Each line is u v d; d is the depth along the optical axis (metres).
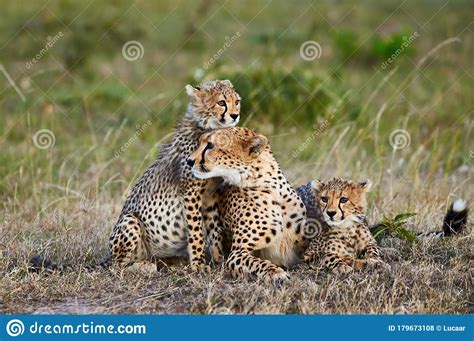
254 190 9.14
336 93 17.34
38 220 11.45
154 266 9.23
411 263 9.18
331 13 23.69
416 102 18.33
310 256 9.16
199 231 9.38
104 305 8.24
